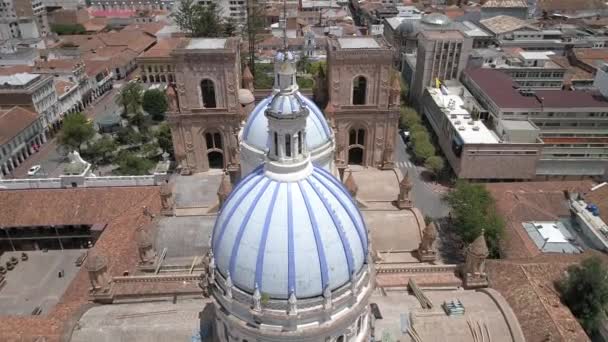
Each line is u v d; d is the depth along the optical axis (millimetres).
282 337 34812
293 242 34000
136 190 79750
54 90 135500
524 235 74688
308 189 36156
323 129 61125
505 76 125250
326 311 34750
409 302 51031
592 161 102562
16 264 81125
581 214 77438
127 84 153875
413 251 64312
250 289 34844
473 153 100188
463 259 77250
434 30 138375
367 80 81312
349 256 35781
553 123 105312
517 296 54406
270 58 158500
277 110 35156
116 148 119250
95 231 74375
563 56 161750
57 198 79250
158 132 113188
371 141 87188
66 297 60094
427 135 116625
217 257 37125
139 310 49938
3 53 164625
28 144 123875
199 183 81812
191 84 78750
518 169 101625
